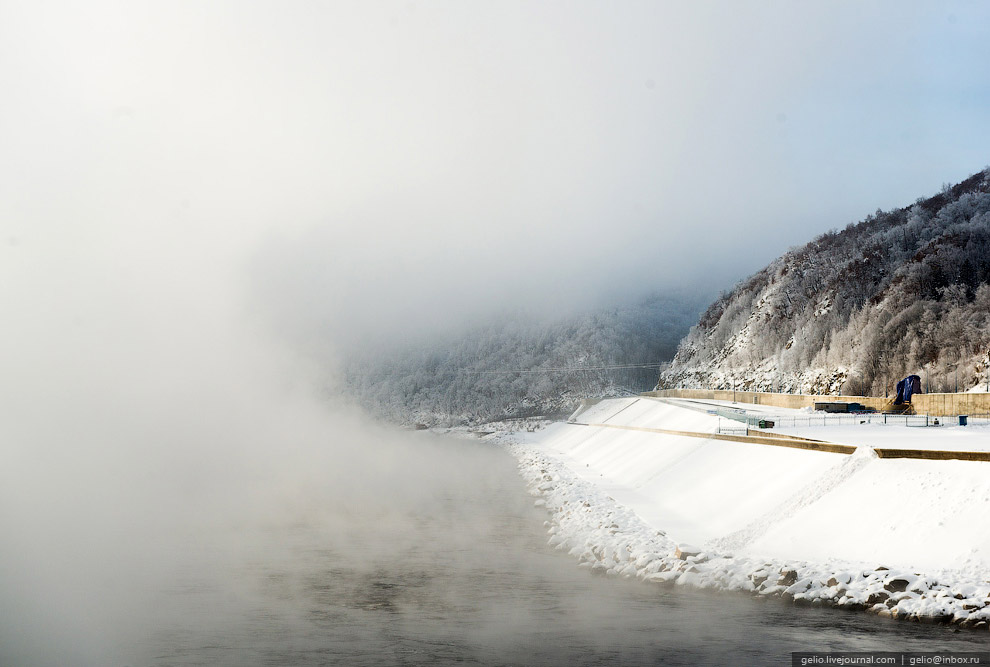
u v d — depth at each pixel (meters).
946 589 28.11
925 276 107.12
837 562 33.22
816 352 120.50
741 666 23.12
